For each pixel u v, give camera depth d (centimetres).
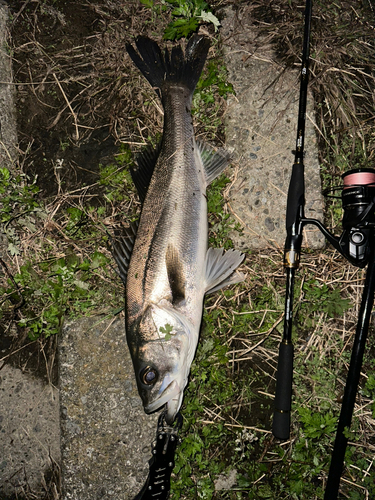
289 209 78
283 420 77
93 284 89
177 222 80
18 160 92
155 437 85
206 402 87
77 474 85
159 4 90
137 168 86
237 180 87
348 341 86
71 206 91
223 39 89
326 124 88
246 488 85
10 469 90
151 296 79
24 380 91
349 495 82
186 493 85
